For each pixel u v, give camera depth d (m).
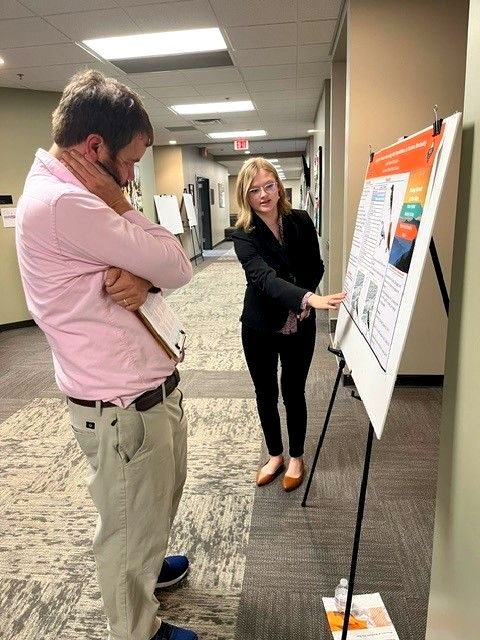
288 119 7.10
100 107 0.87
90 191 0.93
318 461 2.19
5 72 4.21
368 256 1.35
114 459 1.02
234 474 2.12
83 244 0.88
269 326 1.76
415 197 0.99
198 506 1.91
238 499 1.95
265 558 1.62
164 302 1.18
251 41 3.70
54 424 2.67
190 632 1.28
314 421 2.57
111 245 0.89
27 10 2.97
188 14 3.14
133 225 0.93
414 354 2.96
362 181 2.86
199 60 4.15
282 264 1.73
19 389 3.22
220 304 5.58
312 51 3.96
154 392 1.05
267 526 1.78
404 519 1.79
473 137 0.84
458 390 0.94
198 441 2.42
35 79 4.46
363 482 1.13
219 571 1.58
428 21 2.60
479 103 0.81
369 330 1.20
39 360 3.85
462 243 0.91
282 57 4.12
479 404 0.84
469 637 0.88
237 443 2.39
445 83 2.67
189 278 1.08
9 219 4.83
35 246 0.89
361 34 2.65
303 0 2.97
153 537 1.11
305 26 3.41
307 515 1.83
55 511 1.91
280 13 3.17
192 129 7.71
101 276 0.93
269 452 2.06
